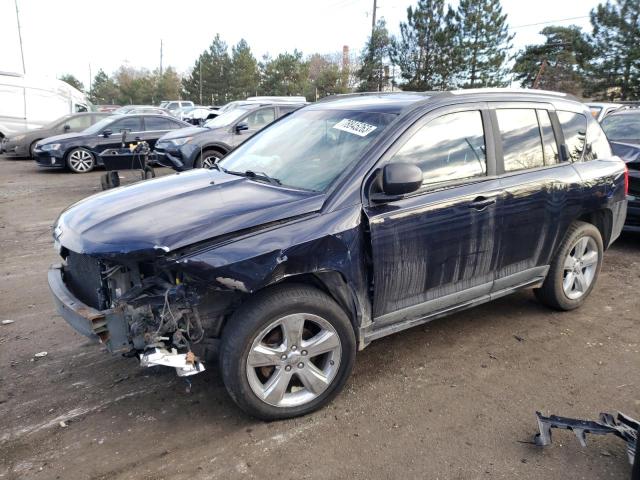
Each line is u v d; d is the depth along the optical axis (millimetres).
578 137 4422
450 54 31719
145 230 2744
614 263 6039
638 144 6645
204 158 10945
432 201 3330
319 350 3027
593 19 32188
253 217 2840
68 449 2822
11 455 2775
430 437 2924
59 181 12242
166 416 3115
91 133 13781
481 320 4441
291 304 2857
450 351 3900
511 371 3621
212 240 2707
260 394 2918
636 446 2445
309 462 2727
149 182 3750
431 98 3590
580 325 4352
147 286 2762
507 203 3715
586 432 2797
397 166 3002
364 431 2975
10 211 8898
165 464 2713
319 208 2984
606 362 3748
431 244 3352
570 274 4477
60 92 19344
